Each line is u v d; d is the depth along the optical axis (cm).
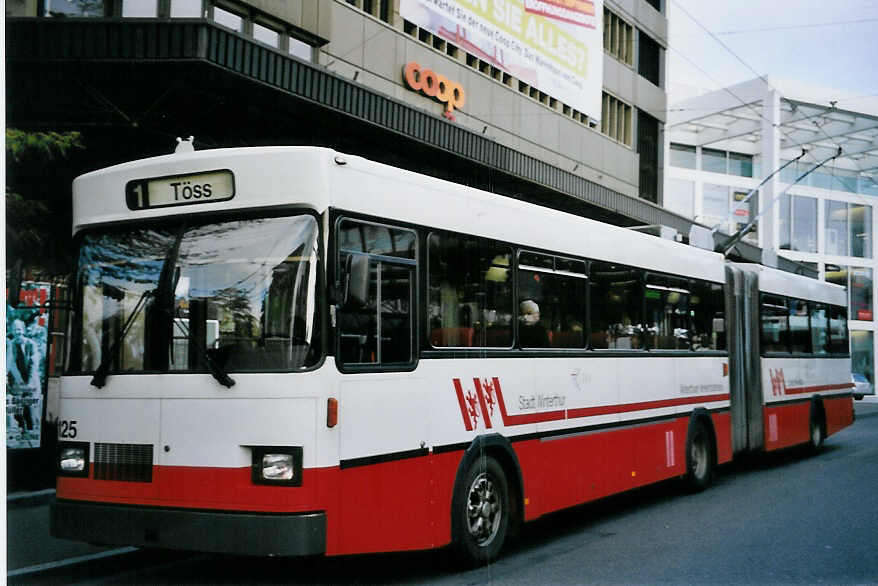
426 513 648
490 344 741
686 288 1154
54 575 690
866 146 4306
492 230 753
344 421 579
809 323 1648
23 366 1008
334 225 583
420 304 660
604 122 2728
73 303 642
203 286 595
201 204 606
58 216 1107
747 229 1527
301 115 1277
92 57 1038
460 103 1925
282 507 553
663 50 3144
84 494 614
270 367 569
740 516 973
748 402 1338
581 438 866
